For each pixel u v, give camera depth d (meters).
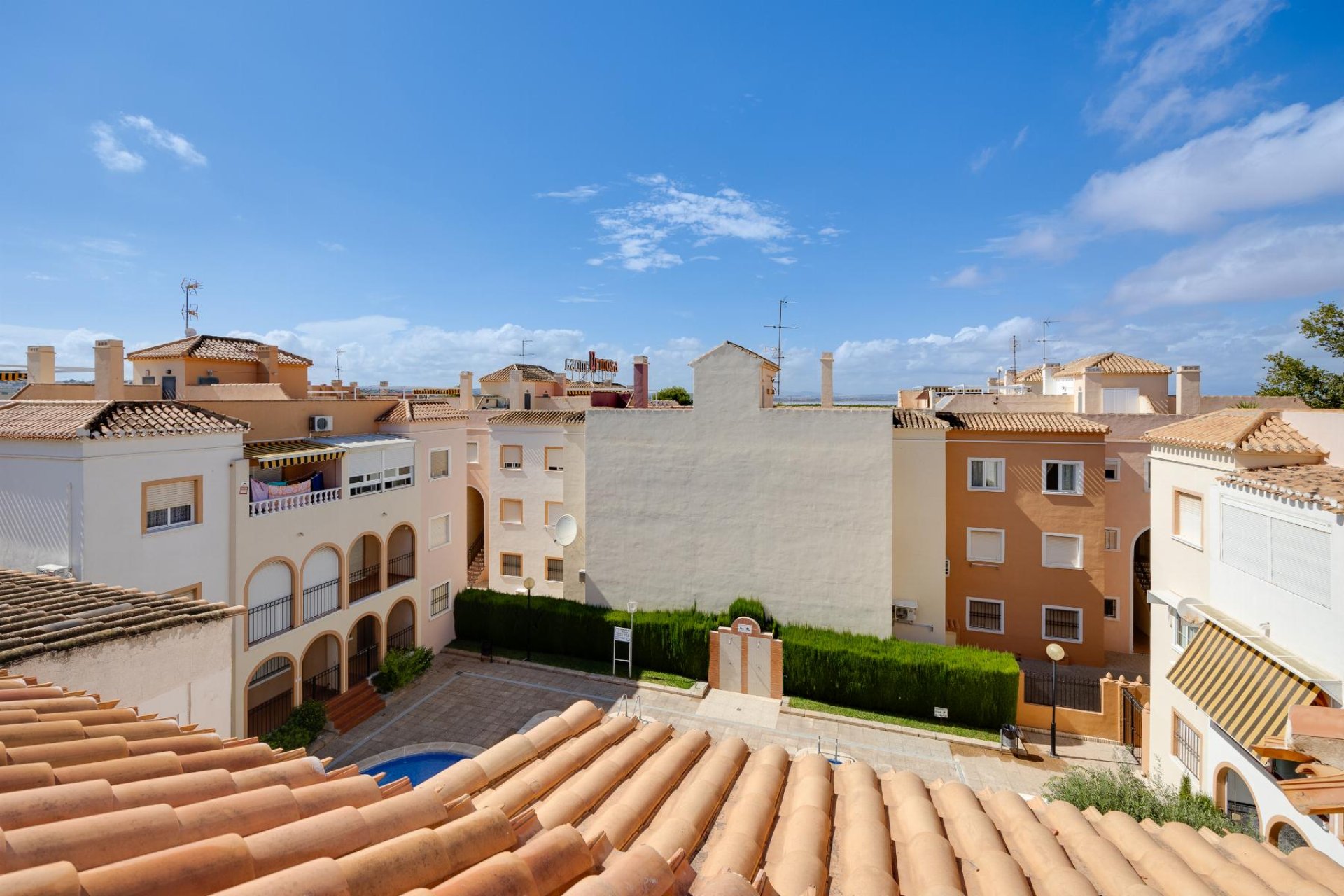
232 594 18.12
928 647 23.28
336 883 3.26
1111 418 28.05
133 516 15.73
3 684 6.19
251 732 19.47
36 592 9.95
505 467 34.12
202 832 3.79
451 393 58.88
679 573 27.55
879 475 25.00
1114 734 20.83
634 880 3.83
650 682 24.72
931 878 5.13
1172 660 15.78
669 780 7.00
